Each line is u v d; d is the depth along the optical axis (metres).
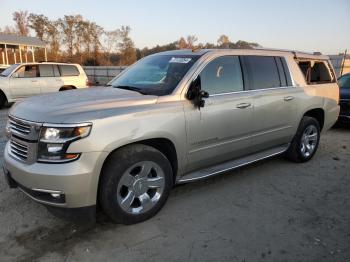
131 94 3.84
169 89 3.93
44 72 13.58
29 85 13.12
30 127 3.21
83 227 3.58
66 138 3.08
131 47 47.00
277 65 5.18
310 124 5.70
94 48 48.34
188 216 3.84
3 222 3.66
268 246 3.28
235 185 4.75
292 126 5.36
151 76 4.33
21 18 48.78
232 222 3.72
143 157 3.52
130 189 3.53
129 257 3.09
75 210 3.22
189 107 3.89
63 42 48.41
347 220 3.82
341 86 9.18
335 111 6.24
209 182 4.85
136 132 3.42
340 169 5.51
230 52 4.54
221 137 4.29
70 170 3.07
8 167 3.43
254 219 3.80
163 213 3.90
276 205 4.16
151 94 3.87
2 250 3.17
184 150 3.92
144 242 3.32
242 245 3.29
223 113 4.23
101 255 3.12
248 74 4.69
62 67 14.15
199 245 3.28
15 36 31.22
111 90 4.12
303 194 4.50
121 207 3.46
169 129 3.69
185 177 4.14
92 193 3.23
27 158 3.22
